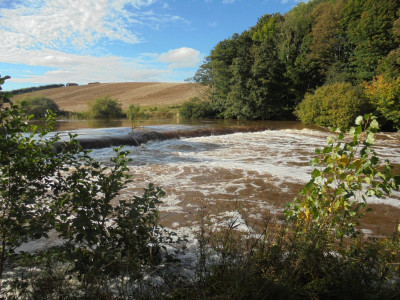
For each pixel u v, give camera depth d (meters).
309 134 18.75
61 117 32.72
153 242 2.60
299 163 9.94
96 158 10.10
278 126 23.38
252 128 20.42
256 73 30.41
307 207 2.74
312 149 12.98
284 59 38.75
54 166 2.49
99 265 2.18
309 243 2.28
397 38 27.30
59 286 2.08
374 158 2.41
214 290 1.97
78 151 2.60
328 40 35.22
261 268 2.13
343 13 34.72
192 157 10.90
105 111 34.41
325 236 2.41
